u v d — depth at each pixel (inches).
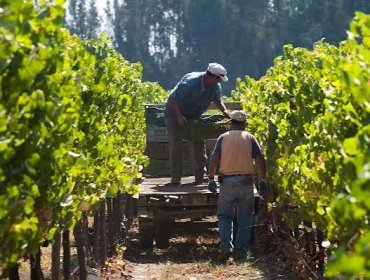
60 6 417.1
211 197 906.1
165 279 775.7
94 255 753.6
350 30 368.5
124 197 1072.2
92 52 784.3
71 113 449.7
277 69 1024.9
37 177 410.3
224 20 7396.7
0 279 386.9
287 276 751.1
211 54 7490.2
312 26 7106.3
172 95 942.4
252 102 1096.2
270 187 919.0
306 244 706.8
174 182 967.6
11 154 339.0
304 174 545.0
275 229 840.3
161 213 923.4
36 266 520.7
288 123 691.4
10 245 366.6
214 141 1076.5
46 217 430.9
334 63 498.0
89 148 619.5
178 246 966.4
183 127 937.5
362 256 213.9
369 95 334.0
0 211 334.0
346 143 320.5
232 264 829.2
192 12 7490.2
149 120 1065.5
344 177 397.1
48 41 418.3
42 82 403.5
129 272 825.5
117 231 934.4
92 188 599.2
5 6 365.1
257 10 7332.7
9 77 353.1
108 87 749.9
